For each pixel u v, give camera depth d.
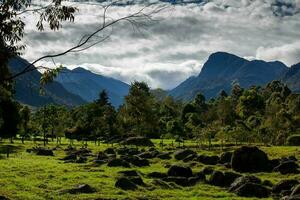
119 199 40.91
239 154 67.94
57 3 24.66
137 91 169.25
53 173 56.59
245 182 49.38
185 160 79.38
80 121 166.75
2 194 39.69
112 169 63.41
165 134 156.50
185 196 45.06
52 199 40.12
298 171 64.06
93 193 43.72
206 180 54.38
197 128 138.88
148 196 43.59
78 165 68.50
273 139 127.50
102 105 189.00
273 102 161.75
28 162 69.94
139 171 60.59
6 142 130.12
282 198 40.97
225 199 43.88
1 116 120.75
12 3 24.19
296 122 136.38
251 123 155.00
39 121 142.00
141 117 166.00
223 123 145.62
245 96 190.25
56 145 124.50
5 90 29.66
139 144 124.50
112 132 156.25
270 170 66.75
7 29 24.20
